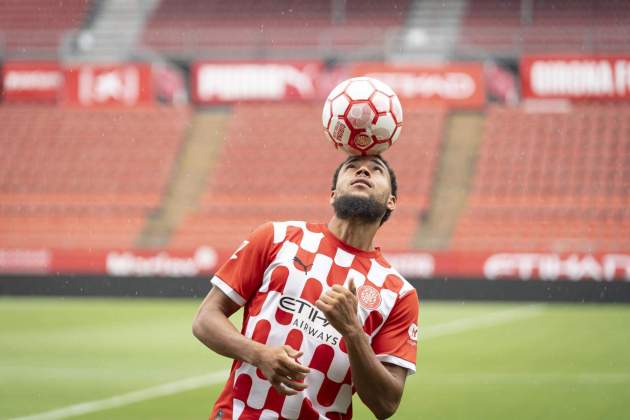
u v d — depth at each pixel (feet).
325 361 17.95
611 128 128.26
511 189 121.60
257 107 138.82
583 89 119.85
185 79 134.72
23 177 130.52
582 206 117.80
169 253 108.78
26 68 130.82
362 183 18.58
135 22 149.89
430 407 46.34
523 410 45.60
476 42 136.77
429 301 104.32
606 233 113.60
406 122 133.18
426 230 115.75
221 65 127.75
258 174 128.77
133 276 108.68
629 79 119.03
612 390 50.80
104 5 153.58
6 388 51.85
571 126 129.18
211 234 119.34
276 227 18.74
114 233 120.26
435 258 104.73
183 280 108.06
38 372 57.47
